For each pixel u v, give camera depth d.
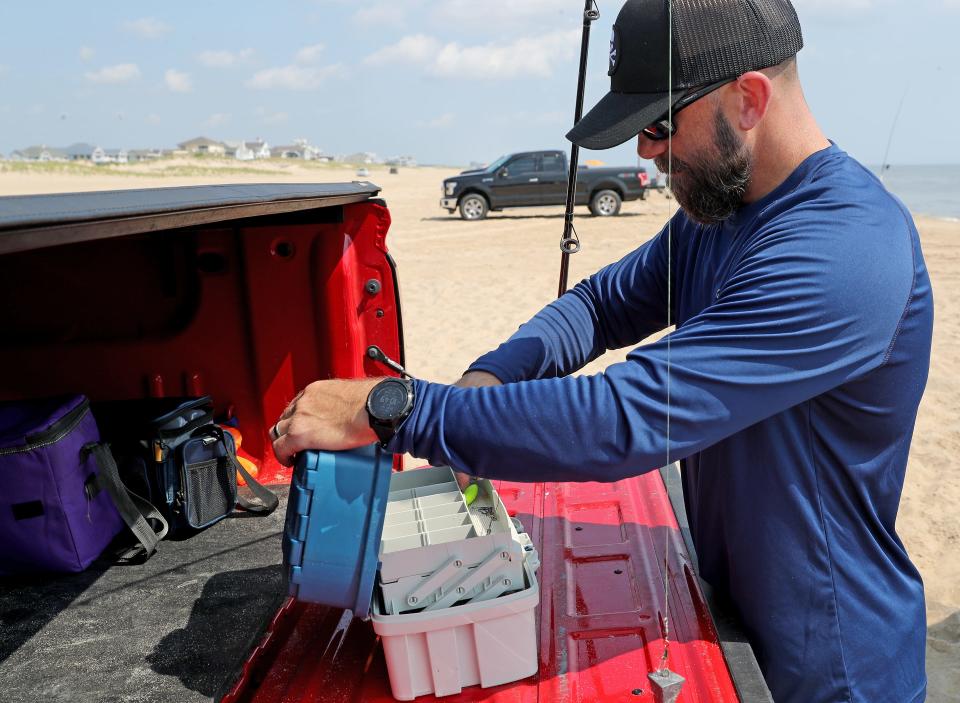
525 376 1.94
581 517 2.31
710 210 1.60
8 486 2.11
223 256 2.65
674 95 1.49
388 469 1.53
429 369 6.93
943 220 17.31
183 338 2.71
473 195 18.17
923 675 1.72
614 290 2.12
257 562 2.25
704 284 1.79
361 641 1.82
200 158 103.44
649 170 19.62
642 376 1.40
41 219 1.06
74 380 2.75
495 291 10.09
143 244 2.65
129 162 95.75
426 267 11.93
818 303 1.37
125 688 1.72
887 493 1.62
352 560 1.51
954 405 5.75
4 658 1.84
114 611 2.02
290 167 106.19
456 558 1.59
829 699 1.63
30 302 2.68
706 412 1.38
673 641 1.71
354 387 1.53
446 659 1.59
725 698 1.54
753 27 1.46
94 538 2.25
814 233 1.41
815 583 1.60
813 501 1.57
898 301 1.42
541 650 1.71
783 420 1.54
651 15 1.49
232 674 1.75
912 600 1.68
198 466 2.42
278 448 1.57
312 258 2.63
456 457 1.44
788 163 1.56
